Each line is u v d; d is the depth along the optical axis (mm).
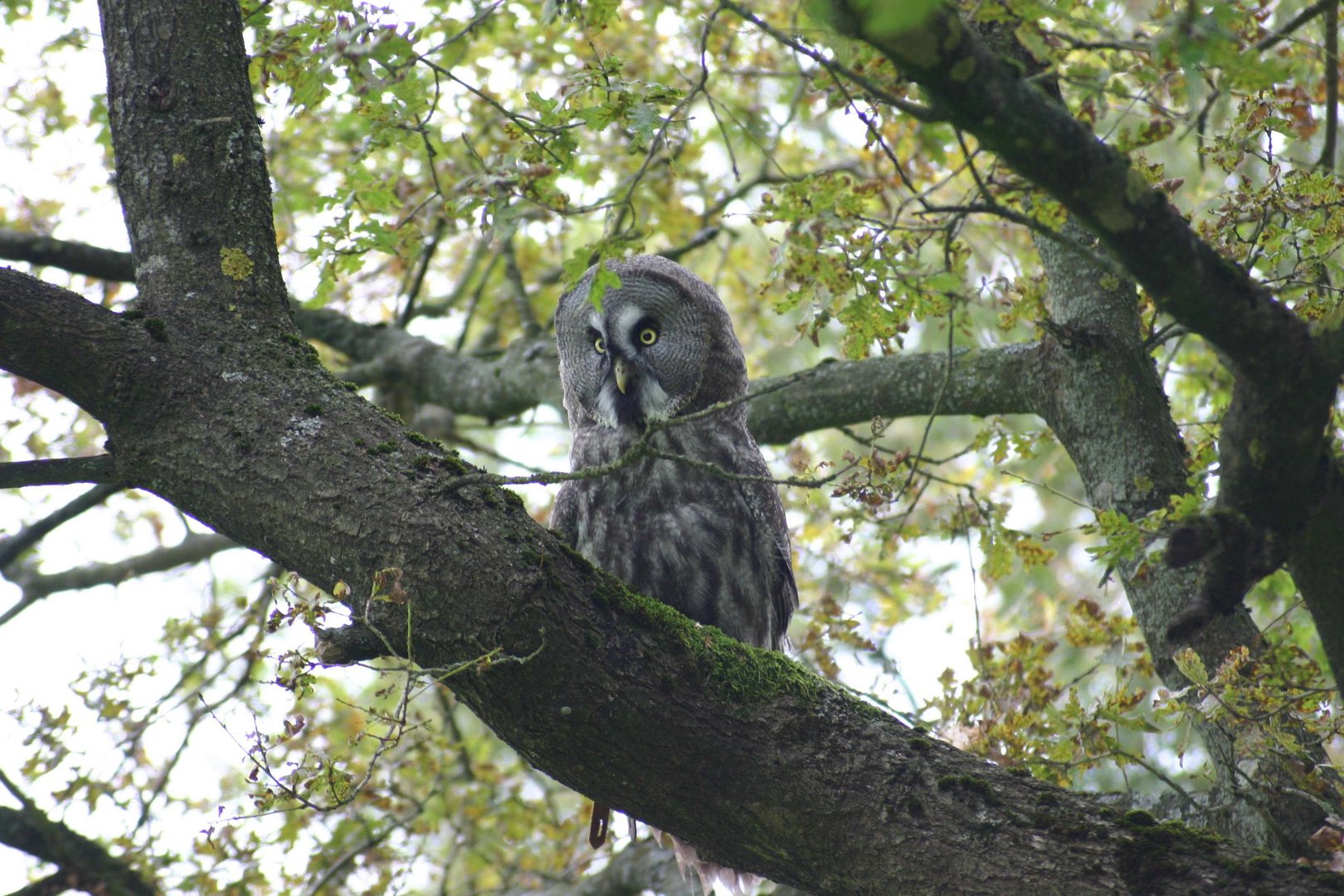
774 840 8109
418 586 8047
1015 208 11328
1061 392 11688
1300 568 7438
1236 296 6754
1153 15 8633
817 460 19219
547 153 9492
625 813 8586
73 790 13367
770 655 8484
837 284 9336
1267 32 9367
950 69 6336
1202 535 7012
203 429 8688
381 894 13758
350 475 8398
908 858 7758
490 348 20078
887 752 8109
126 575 16578
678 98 9031
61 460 8828
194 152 9609
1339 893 7199
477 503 8352
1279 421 6844
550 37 15961
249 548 8742
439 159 15203
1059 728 10531
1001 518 11953
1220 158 9297
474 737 17781
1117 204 6613
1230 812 9664
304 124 16531
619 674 8070
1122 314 11367
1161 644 10438
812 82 9375
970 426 22031
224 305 9203
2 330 8539
